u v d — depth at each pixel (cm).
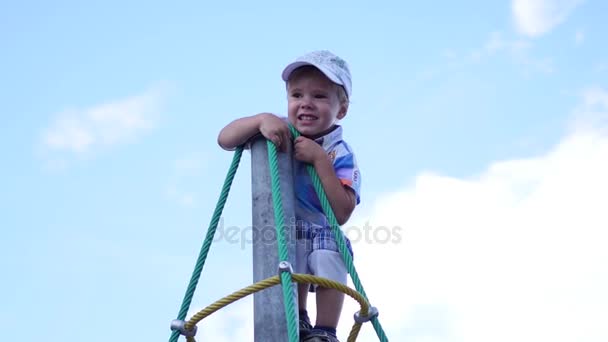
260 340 455
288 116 522
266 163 492
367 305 462
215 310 455
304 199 514
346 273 516
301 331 498
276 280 442
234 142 498
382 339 463
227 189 490
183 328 459
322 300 506
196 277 470
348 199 496
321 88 517
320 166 490
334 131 525
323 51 529
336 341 495
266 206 482
